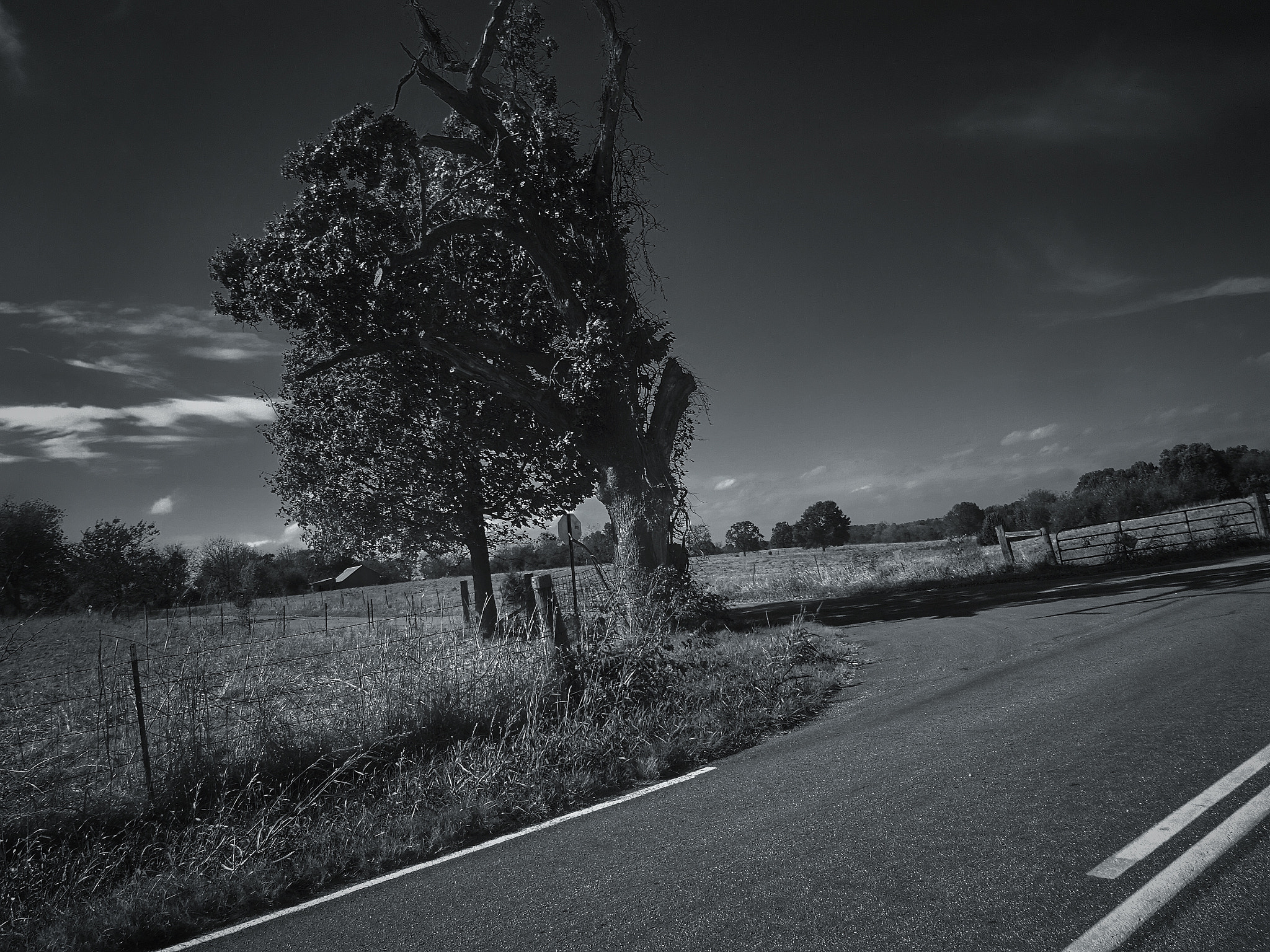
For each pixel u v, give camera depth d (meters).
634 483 16.81
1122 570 20.06
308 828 5.34
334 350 20.41
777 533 113.12
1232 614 9.80
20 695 9.29
